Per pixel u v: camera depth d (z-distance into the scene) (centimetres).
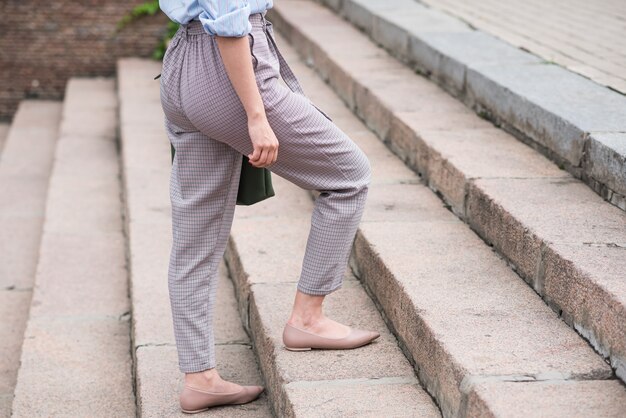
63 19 1109
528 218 364
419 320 321
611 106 455
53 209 661
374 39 775
